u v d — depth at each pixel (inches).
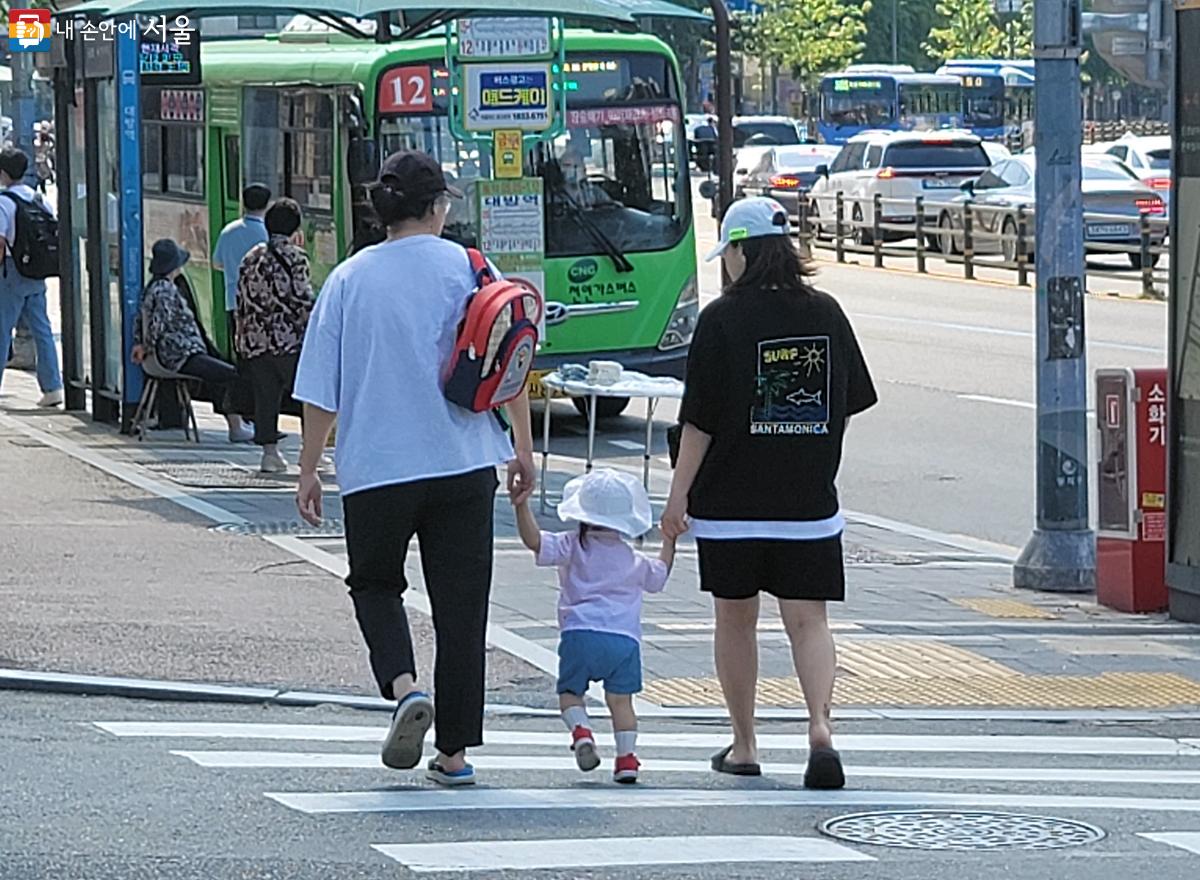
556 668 1122.0
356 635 1163.3
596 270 2196.1
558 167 2182.6
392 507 805.9
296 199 2219.5
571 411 2379.4
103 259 2015.3
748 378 848.9
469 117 1743.4
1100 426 1327.5
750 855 730.2
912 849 752.3
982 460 1964.8
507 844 735.1
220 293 2390.5
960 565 1481.3
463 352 801.6
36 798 796.0
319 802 801.6
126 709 1004.6
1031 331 2987.2
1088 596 1369.3
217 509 1557.6
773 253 857.5
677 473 866.8
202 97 2439.7
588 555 877.2
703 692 1085.8
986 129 7475.4
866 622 1272.1
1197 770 948.0
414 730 814.5
